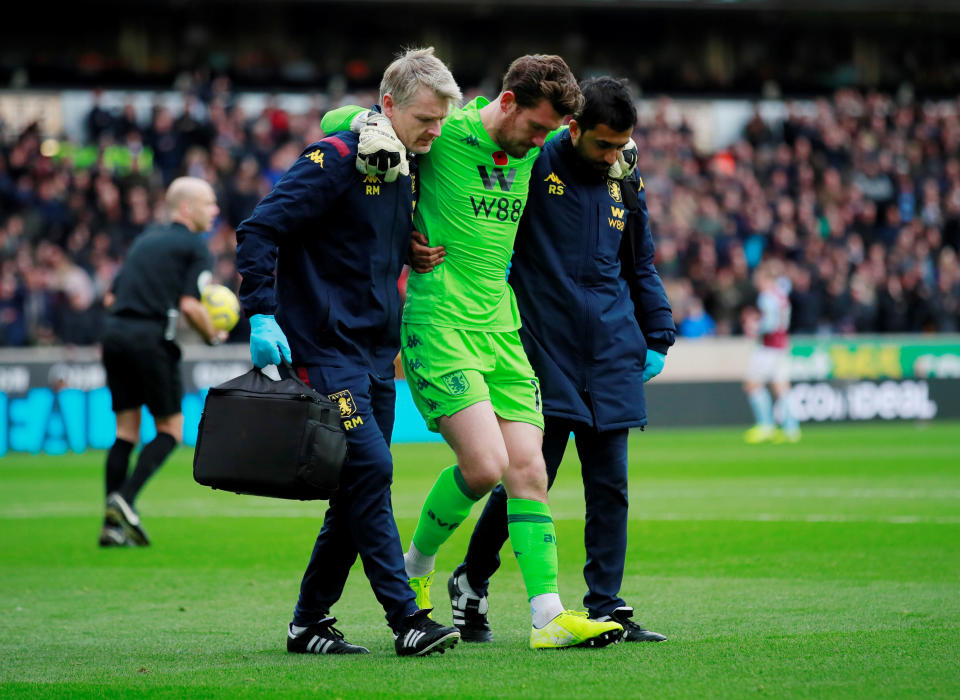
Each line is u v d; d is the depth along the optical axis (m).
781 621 17.80
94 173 85.31
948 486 41.31
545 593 16.23
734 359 81.56
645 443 68.00
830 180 101.12
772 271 73.12
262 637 17.44
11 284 73.88
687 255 89.50
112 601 20.83
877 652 15.24
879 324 89.44
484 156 16.22
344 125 15.86
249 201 84.94
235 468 14.69
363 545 15.62
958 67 122.94
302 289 15.76
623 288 17.66
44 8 107.00
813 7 113.31
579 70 117.69
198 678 14.31
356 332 15.79
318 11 110.44
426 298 16.47
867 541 27.41
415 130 15.60
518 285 17.28
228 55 110.56
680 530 29.83
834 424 82.31
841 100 110.88
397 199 15.84
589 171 17.27
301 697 13.16
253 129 93.31
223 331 29.84
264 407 14.76
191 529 31.61
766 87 117.56
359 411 15.61
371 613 19.48
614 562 17.02
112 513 28.02
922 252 97.31
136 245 29.38
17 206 82.69
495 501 17.14
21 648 16.64
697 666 14.51
